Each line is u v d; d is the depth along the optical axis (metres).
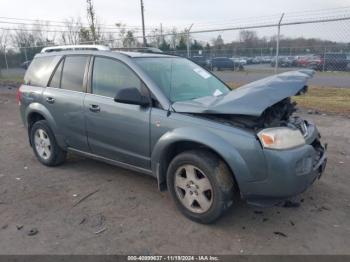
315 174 3.53
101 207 4.02
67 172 5.14
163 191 4.26
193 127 3.49
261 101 3.23
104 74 4.43
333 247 3.20
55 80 5.07
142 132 3.91
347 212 3.83
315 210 3.88
